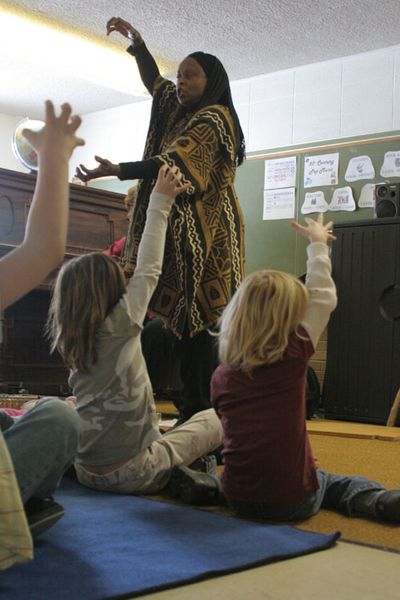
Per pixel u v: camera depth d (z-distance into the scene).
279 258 4.80
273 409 1.54
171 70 5.03
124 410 1.79
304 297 1.56
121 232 3.94
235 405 1.59
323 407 4.23
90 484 1.85
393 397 3.79
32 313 3.94
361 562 1.26
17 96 5.70
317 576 1.18
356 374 3.91
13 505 0.91
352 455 2.58
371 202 4.42
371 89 4.45
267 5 3.94
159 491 1.87
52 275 3.63
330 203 4.59
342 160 4.55
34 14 4.27
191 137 2.07
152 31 4.38
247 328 1.53
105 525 1.46
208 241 2.14
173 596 1.06
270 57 4.63
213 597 1.06
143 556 1.24
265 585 1.12
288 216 4.77
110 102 5.72
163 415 3.98
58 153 0.92
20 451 1.18
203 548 1.30
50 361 4.00
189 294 2.12
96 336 1.77
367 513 1.62
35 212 0.91
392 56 4.37
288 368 1.54
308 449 1.59
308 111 4.71
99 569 1.16
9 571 1.14
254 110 4.96
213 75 2.24
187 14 4.12
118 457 1.78
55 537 1.36
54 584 1.08
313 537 1.39
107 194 3.86
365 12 3.94
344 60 4.56
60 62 4.93
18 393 3.55
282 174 4.80
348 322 3.96
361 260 3.94
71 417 1.24
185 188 1.88
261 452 1.53
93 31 4.46
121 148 5.77
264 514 1.55
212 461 2.01
